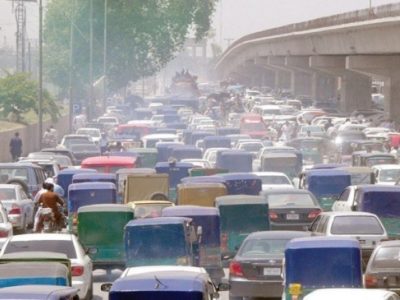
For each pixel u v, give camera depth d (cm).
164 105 19788
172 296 2822
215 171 8031
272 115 17350
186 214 4991
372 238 4944
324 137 12219
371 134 12912
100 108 19950
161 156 10038
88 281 4353
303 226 6194
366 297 2859
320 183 7431
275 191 6384
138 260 4606
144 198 7038
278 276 4400
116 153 9362
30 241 4350
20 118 14825
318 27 18438
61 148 10644
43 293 2744
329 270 3706
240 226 5531
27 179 7512
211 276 4962
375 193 5941
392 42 14538
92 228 5156
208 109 19125
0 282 3538
